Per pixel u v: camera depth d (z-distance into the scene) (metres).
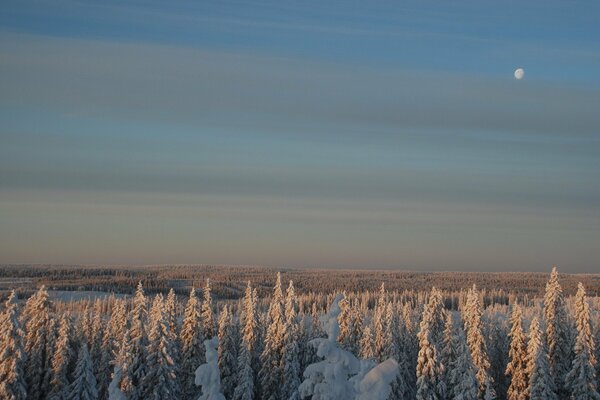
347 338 54.44
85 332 72.00
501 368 74.94
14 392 53.12
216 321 78.88
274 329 63.28
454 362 54.66
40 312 63.78
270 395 62.38
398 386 50.41
